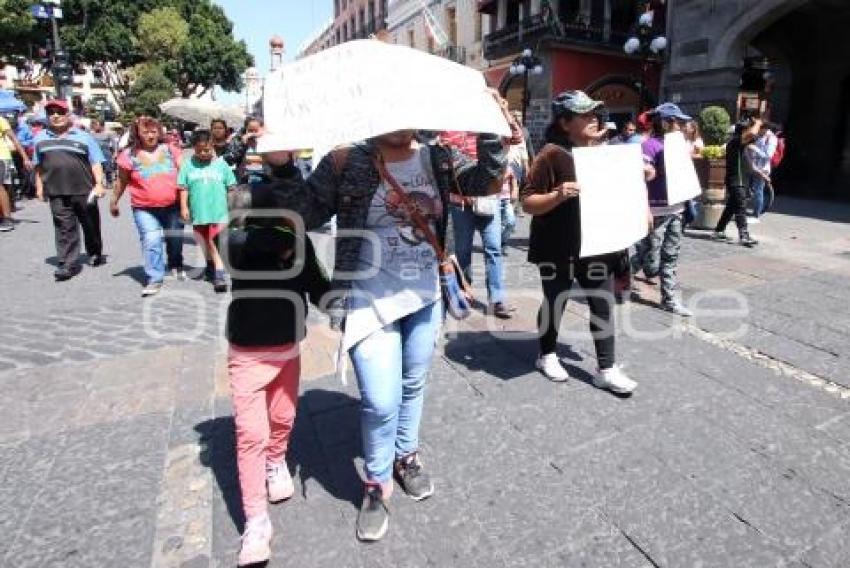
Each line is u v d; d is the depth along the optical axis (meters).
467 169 2.29
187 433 3.06
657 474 2.66
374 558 2.19
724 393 3.43
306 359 4.02
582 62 19.50
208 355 4.12
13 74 34.41
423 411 3.25
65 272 6.23
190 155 5.73
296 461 2.83
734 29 13.77
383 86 1.75
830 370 3.74
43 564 2.16
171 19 39.03
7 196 9.52
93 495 2.55
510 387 3.54
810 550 2.20
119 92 45.94
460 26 25.66
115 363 3.97
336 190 2.11
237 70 43.94
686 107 15.25
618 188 3.16
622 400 3.36
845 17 15.46
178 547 2.24
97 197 6.68
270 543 2.27
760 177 9.41
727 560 2.15
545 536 2.28
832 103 16.31
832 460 2.75
